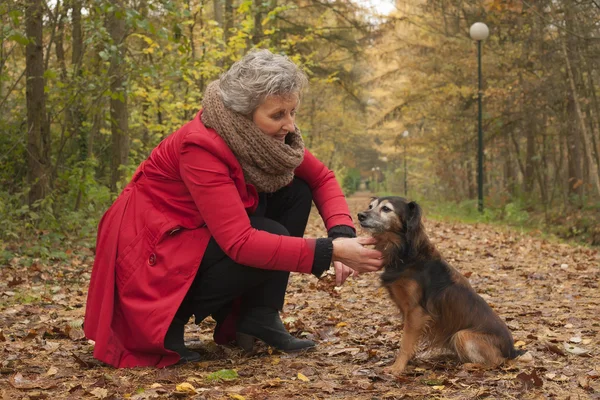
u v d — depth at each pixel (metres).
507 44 22.77
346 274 3.95
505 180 28.80
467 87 24.97
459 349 3.81
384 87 33.75
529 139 22.53
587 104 17.20
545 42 18.25
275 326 4.21
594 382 3.65
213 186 3.60
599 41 15.00
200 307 3.92
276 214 4.26
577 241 14.03
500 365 3.81
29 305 5.96
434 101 27.89
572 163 20.69
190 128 3.75
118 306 3.81
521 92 20.00
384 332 4.95
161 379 3.55
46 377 3.67
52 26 10.91
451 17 25.45
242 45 14.98
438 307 3.85
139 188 3.86
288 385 3.53
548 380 3.67
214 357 4.21
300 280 7.68
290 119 3.67
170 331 3.94
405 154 40.41
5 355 4.18
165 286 3.70
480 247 11.44
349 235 4.07
